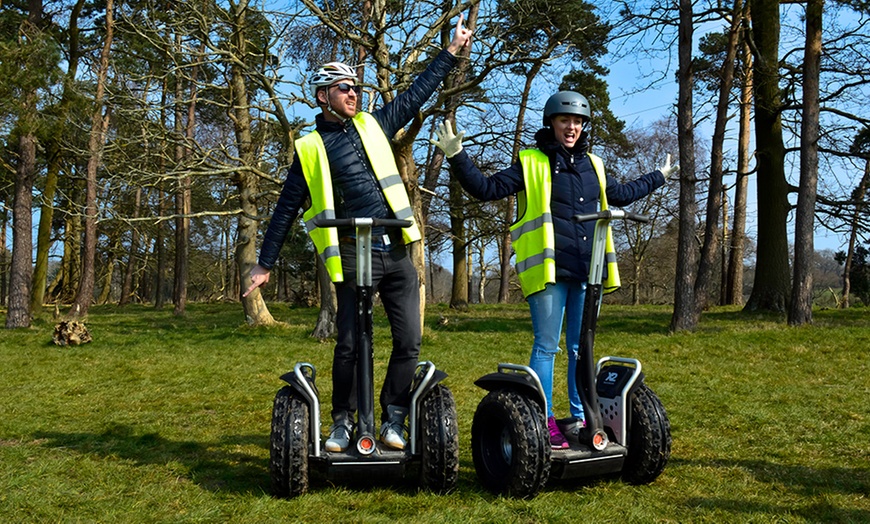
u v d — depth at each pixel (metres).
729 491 3.53
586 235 3.59
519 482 3.27
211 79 16.94
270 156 14.03
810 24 13.11
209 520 3.17
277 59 12.88
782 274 17.31
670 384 7.35
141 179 13.27
